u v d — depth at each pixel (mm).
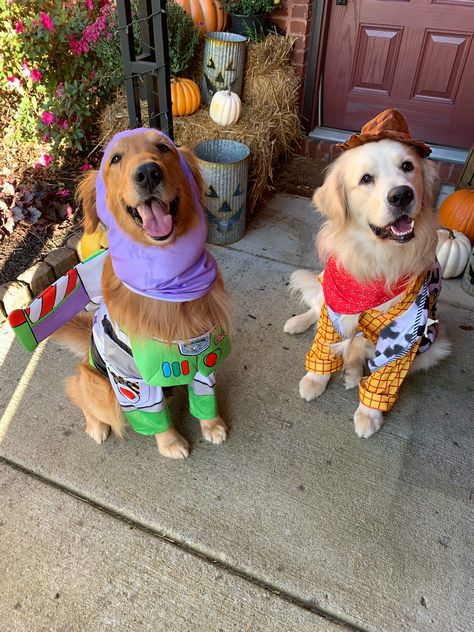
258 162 1745
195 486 997
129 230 782
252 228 1801
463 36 1909
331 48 2100
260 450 1067
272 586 854
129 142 769
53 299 850
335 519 949
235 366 1257
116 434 1087
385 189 859
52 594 837
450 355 1302
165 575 864
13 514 943
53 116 1754
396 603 834
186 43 1843
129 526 931
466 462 1055
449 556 898
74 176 1846
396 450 1075
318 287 1341
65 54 1895
